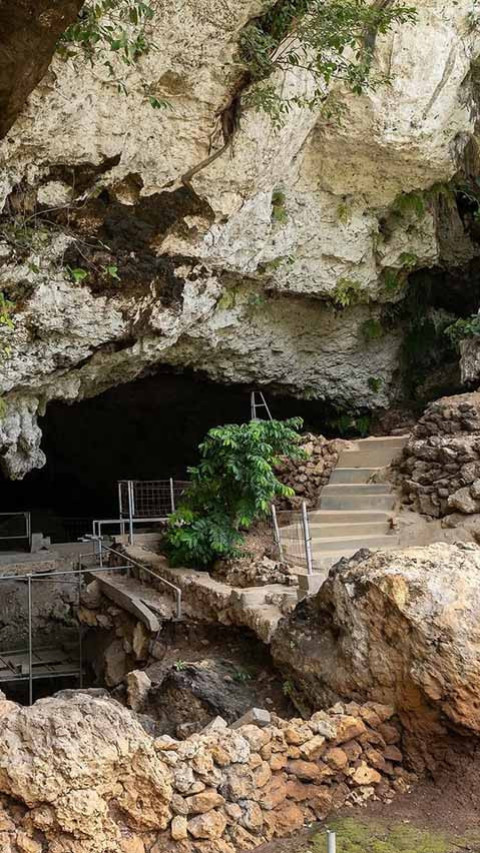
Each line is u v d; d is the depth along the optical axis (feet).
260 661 27.25
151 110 33.96
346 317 51.11
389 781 19.94
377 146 41.09
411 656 19.65
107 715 16.99
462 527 32.99
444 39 39.01
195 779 17.51
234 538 33.53
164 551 37.22
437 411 37.37
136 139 34.76
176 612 31.07
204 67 33.17
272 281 45.60
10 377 39.47
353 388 54.90
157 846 16.71
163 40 31.30
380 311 52.11
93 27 25.66
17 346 38.47
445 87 40.42
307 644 22.84
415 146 41.57
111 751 16.35
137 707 26.02
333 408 56.65
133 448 66.08
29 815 15.67
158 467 67.26
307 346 51.49
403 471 37.68
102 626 35.60
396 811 19.12
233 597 28.66
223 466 33.55
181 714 24.54
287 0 31.71
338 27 32.19
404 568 20.56
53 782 15.70
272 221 42.42
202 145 36.27
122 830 16.56
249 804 17.83
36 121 31.35
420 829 18.22
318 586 27.58
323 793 19.07
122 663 33.47
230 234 40.81
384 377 55.31
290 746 19.04
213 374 50.96
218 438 32.76
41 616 47.80
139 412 61.05
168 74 33.14
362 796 19.47
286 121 37.04
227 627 29.55
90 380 44.57
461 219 49.75
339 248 45.70
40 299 37.40
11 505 71.31
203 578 32.50
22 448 43.88
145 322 41.70
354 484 38.27
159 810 16.75
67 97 31.17
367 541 33.99
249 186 38.83
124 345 42.63
